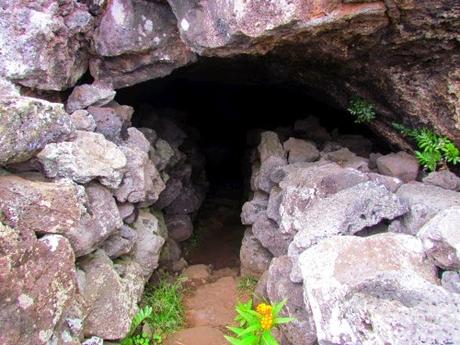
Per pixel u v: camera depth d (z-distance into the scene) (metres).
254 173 5.58
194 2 3.43
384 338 2.22
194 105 7.87
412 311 2.32
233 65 5.09
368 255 2.82
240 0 3.12
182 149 6.54
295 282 3.16
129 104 5.67
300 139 5.22
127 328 3.21
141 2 3.92
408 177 4.06
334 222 3.23
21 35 3.61
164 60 4.14
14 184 2.68
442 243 2.78
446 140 3.93
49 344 2.54
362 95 4.38
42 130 2.81
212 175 8.05
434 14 3.23
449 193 3.54
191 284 4.63
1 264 2.29
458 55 3.47
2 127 2.59
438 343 2.14
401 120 4.27
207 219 6.55
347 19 3.23
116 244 3.54
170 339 3.67
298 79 4.93
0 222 2.38
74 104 3.99
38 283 2.51
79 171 3.22
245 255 4.64
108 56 4.12
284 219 3.92
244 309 3.03
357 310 2.43
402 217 3.37
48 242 2.64
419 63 3.68
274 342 2.72
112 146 3.55
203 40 3.48
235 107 7.96
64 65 3.88
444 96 3.73
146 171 4.09
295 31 3.25
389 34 3.51
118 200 3.71
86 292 3.05
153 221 4.26
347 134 5.82
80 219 2.95
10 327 2.33
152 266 4.09
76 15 3.90
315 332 2.87
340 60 3.99
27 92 3.81
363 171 4.18
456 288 2.66
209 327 3.84
